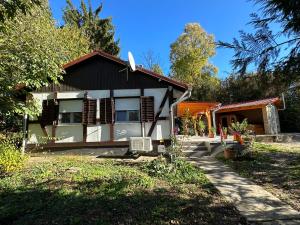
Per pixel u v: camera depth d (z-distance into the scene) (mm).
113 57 13820
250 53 4145
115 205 6273
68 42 22734
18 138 13008
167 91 13734
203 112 23219
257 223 5387
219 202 6566
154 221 5480
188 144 14336
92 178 8516
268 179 8594
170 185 7949
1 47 9719
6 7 6410
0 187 7793
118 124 13656
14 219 5738
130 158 12719
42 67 10219
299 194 7102
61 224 5379
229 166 10664
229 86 31656
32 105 11023
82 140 13633
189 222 5453
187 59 42250
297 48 3865
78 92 13906
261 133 23000
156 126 13516
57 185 7859
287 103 24625
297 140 18578
